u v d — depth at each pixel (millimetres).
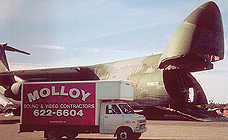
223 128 22078
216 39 36344
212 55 37250
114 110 13875
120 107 13961
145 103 39156
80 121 14188
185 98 39750
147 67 42031
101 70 49625
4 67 47344
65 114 14461
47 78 53594
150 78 39344
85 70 50719
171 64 38438
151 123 28938
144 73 41625
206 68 39531
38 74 52469
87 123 14078
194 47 35312
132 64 45688
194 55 37250
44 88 15000
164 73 38500
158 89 37906
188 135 16672
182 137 15570
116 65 48906
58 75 52344
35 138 15586
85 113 14172
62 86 14750
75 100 14422
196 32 35031
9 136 16797
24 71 48312
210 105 56500
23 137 16172
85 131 14086
